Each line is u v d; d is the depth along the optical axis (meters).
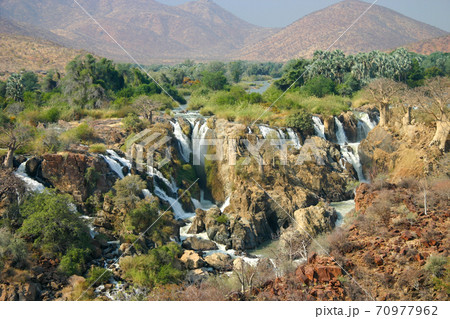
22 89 98.94
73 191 41.72
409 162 51.38
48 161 42.00
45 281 29.30
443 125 51.09
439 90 53.69
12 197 36.59
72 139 49.84
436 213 25.78
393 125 62.47
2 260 28.73
